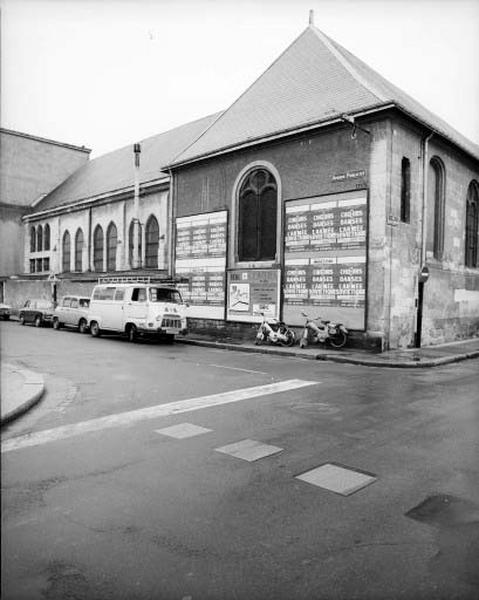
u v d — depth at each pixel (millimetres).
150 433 6523
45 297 35688
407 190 16734
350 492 4629
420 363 13297
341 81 18578
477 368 13234
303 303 17578
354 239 16172
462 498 4516
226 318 20422
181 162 22188
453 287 19875
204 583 3113
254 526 3908
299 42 22828
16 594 2947
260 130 19438
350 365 13555
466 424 7129
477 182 21812
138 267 25969
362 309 15883
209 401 8500
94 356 14469
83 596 2945
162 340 20344
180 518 4023
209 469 5195
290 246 18062
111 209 30547
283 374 11602
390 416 7586
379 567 3338
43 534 3719
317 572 3266
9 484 4711
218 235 20969
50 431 6594
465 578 3217
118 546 3551
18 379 9797
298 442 6188
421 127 16828
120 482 4797
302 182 17750
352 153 16359
